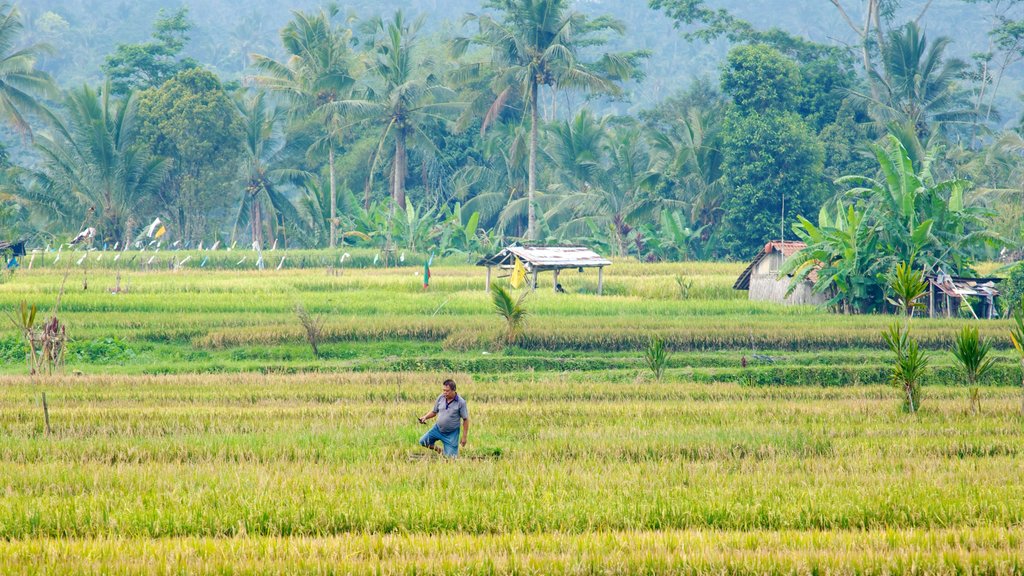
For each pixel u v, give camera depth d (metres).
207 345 102.19
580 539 35.34
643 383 83.00
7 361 96.94
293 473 45.12
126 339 103.06
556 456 50.59
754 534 35.97
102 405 68.81
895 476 44.66
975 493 40.97
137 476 43.97
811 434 56.34
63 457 49.75
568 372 92.88
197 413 63.44
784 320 116.62
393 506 39.16
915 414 65.62
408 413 65.00
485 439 55.19
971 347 70.50
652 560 32.94
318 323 105.44
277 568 32.28
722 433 56.12
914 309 128.38
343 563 32.62
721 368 94.56
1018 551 33.47
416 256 197.62
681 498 40.31
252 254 189.00
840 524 38.28
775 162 195.50
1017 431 58.09
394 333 105.56
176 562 32.31
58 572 31.64
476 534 37.19
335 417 63.44
